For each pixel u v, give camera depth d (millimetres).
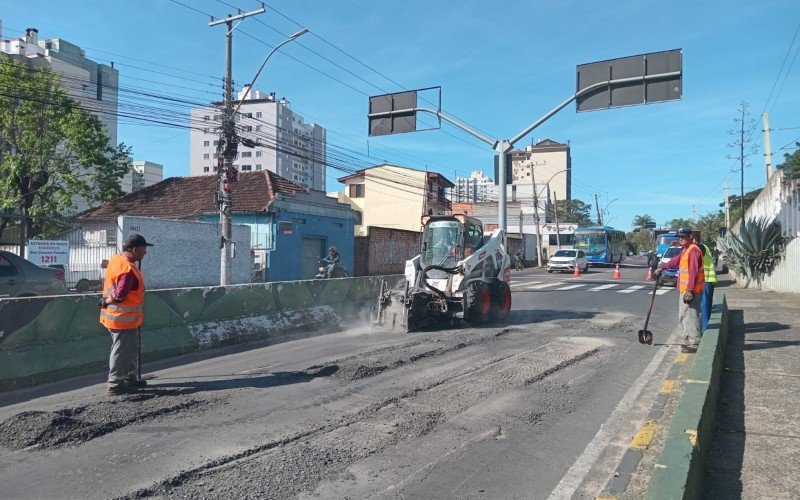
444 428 5641
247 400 6539
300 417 5934
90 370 7996
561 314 14695
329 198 31297
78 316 8109
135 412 6016
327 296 13055
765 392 6340
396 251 36250
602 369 8219
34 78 27438
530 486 4383
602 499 4039
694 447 3818
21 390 7051
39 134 27672
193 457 4848
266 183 28719
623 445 5227
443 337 10805
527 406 6379
